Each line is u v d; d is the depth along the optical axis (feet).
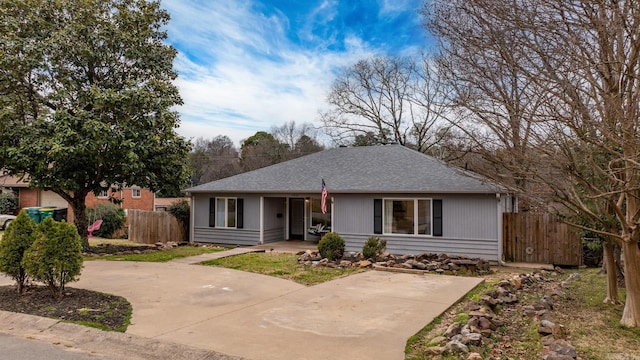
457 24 20.10
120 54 44.01
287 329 18.78
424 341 17.29
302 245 55.26
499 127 19.04
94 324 18.90
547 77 16.47
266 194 55.52
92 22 41.83
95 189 45.09
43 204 92.17
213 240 59.62
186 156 49.42
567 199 18.35
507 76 18.57
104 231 68.64
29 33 40.32
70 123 38.32
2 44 37.83
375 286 28.63
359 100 109.70
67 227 23.45
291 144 149.18
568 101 15.87
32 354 15.90
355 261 38.88
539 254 43.83
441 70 27.07
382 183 49.44
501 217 43.42
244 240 57.41
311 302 23.98
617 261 28.35
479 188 42.73
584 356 14.98
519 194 20.57
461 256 42.96
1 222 73.31
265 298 24.99
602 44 15.92
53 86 41.39
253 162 142.82
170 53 47.50
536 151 17.93
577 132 16.10
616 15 15.61
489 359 14.73
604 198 19.01
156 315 20.95
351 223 50.55
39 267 22.22
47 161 39.11
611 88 16.52
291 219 62.85
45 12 40.98
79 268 23.81
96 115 40.37
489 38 18.28
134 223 62.03
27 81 41.39
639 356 14.96
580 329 18.26
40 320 19.44
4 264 23.47
